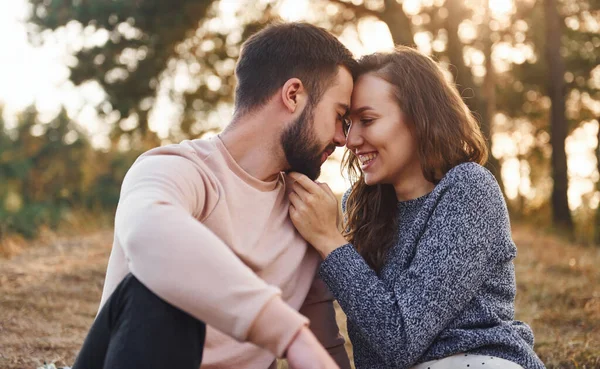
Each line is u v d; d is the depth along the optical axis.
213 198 1.77
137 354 1.37
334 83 1.98
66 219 8.31
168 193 1.57
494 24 15.70
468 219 1.92
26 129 9.66
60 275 4.91
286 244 1.97
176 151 1.79
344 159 2.47
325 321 2.14
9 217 7.72
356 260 1.95
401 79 2.09
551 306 4.61
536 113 19.81
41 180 9.34
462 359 1.87
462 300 1.89
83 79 11.03
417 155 2.14
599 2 16.30
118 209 1.64
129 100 11.32
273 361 1.91
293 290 2.00
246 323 1.34
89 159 9.68
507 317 2.00
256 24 12.79
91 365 1.50
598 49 17.31
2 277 4.71
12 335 3.30
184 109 12.86
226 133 1.97
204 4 11.18
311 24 2.02
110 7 10.67
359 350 2.07
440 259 1.88
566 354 3.30
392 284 1.98
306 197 1.98
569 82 18.08
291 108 1.92
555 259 6.60
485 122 11.91
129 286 1.44
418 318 1.83
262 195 1.93
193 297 1.36
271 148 1.95
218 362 1.79
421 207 2.06
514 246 2.00
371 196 2.26
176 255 1.38
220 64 12.67
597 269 6.04
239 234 1.86
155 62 11.34
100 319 1.50
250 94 1.95
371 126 2.10
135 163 1.78
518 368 1.85
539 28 15.77
